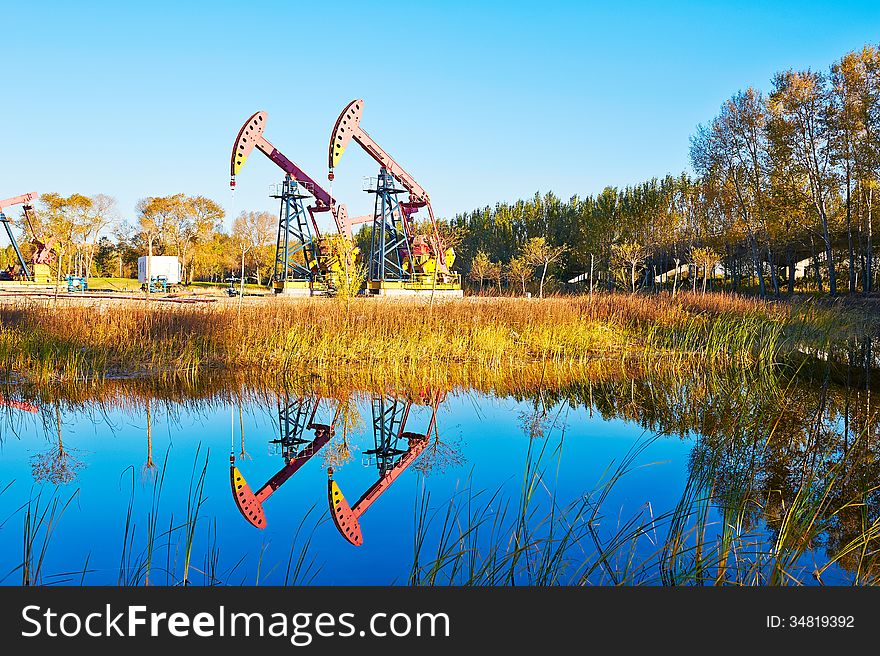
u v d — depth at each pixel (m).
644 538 3.67
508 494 4.60
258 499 4.66
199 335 11.78
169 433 6.74
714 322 15.02
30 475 5.12
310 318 13.05
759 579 3.11
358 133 24.66
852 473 4.85
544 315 15.04
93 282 45.69
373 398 8.84
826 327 16.67
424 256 29.50
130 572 3.34
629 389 9.27
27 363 9.90
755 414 7.16
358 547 3.71
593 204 52.25
